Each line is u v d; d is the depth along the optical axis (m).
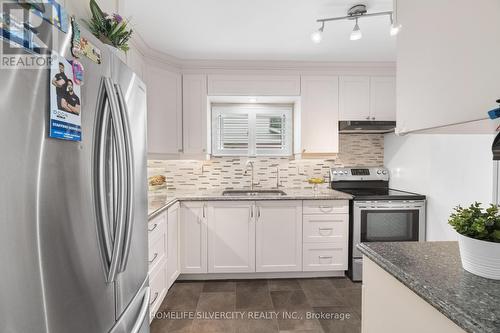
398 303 0.82
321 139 2.76
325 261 2.46
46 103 0.62
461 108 0.67
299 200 2.43
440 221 2.19
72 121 0.70
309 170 3.09
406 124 0.91
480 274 0.75
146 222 1.28
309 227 2.45
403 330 0.80
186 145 2.66
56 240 0.65
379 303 0.94
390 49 2.38
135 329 1.00
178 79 2.63
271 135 3.11
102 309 0.83
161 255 1.89
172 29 2.00
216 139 3.06
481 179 1.78
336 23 1.92
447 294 0.65
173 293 2.21
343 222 2.46
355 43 2.26
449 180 2.09
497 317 0.56
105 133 0.85
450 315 0.59
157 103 2.43
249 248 2.43
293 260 2.45
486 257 0.73
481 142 1.78
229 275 2.48
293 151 3.10
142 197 1.22
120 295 0.97
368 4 1.68
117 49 1.10
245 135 3.09
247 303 2.05
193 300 2.10
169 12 1.77
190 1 1.65
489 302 0.62
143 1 1.65
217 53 2.45
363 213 2.40
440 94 0.74
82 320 0.74
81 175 0.75
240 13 1.79
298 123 2.85
